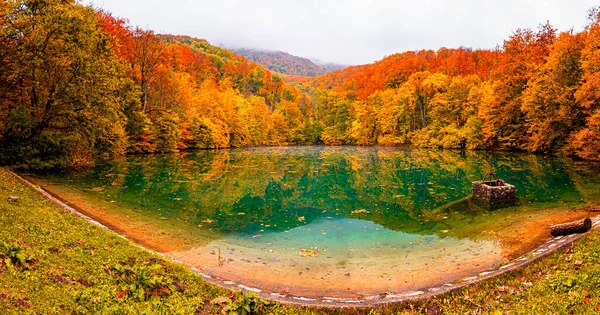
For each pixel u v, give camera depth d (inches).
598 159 975.6
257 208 584.1
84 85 710.5
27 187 406.0
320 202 639.8
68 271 211.9
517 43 1513.3
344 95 3422.7
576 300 202.5
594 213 445.1
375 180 909.2
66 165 791.1
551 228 358.6
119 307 190.4
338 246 384.2
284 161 1461.6
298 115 3683.6
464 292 242.8
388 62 3668.8
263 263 330.3
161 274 243.9
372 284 282.8
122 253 266.2
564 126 1161.4
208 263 323.0
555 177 781.3
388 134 2508.6
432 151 1861.5
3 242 211.3
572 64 1134.4
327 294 264.2
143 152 1485.0
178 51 2571.4
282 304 235.0
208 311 214.1
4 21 624.4
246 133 2610.7
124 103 1165.1
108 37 839.7
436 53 3649.1
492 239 380.2
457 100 1999.3
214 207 576.4
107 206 495.8
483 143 1688.0
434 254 349.4
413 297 241.9
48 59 672.4
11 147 668.7
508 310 212.7
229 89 3021.7
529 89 1277.1
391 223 481.1
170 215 496.1
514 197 561.3
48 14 636.7
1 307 154.6
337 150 2186.3
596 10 962.7
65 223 298.4
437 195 665.6
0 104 687.7
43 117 706.8
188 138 1851.6
